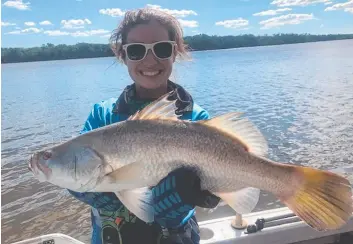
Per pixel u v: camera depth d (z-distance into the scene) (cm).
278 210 117
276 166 62
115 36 83
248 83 944
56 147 63
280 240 105
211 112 546
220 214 216
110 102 80
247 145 63
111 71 1934
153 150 61
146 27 74
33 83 1333
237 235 104
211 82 998
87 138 63
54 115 580
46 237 98
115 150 61
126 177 61
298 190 60
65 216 239
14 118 561
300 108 536
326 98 619
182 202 60
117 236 69
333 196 58
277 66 1606
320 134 385
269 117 484
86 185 62
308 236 107
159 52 74
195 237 74
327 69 1309
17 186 285
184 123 63
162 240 69
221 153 62
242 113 63
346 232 113
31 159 64
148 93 77
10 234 218
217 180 63
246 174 62
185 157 61
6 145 396
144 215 62
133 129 62
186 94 78
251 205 63
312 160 310
